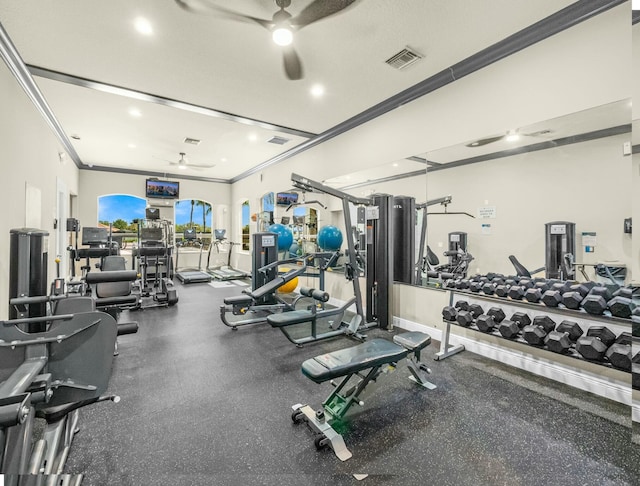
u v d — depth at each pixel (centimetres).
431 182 354
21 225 332
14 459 125
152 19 245
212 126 487
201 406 215
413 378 257
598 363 193
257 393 234
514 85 270
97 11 236
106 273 285
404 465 161
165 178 895
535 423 197
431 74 325
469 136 306
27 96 348
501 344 293
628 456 168
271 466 160
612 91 217
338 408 202
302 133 514
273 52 289
